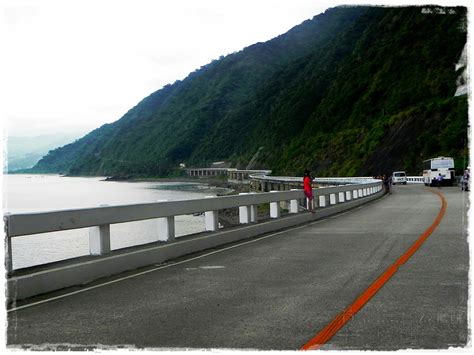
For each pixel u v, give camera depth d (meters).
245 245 13.69
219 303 7.48
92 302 7.66
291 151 128.62
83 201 80.31
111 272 9.71
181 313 6.97
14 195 103.62
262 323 6.40
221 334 6.00
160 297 7.93
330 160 103.31
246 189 132.12
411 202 30.59
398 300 7.38
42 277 8.22
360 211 24.95
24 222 7.98
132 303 7.57
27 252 25.30
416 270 9.53
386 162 85.25
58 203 74.62
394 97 102.50
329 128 118.88
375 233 15.46
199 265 10.76
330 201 26.44
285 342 5.66
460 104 79.44
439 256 10.98
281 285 8.61
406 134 86.06
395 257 11.01
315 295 7.82
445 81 92.62
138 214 10.75
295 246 13.28
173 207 12.02
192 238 12.62
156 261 11.01
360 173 89.25
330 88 142.25
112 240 30.45
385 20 129.62
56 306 7.43
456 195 37.41
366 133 99.44
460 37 98.56
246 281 9.02
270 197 17.47
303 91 165.75
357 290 8.08
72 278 8.80
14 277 7.84
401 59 110.50
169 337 5.93
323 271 9.73
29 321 6.68
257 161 164.88
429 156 77.56
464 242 12.97
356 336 5.82
